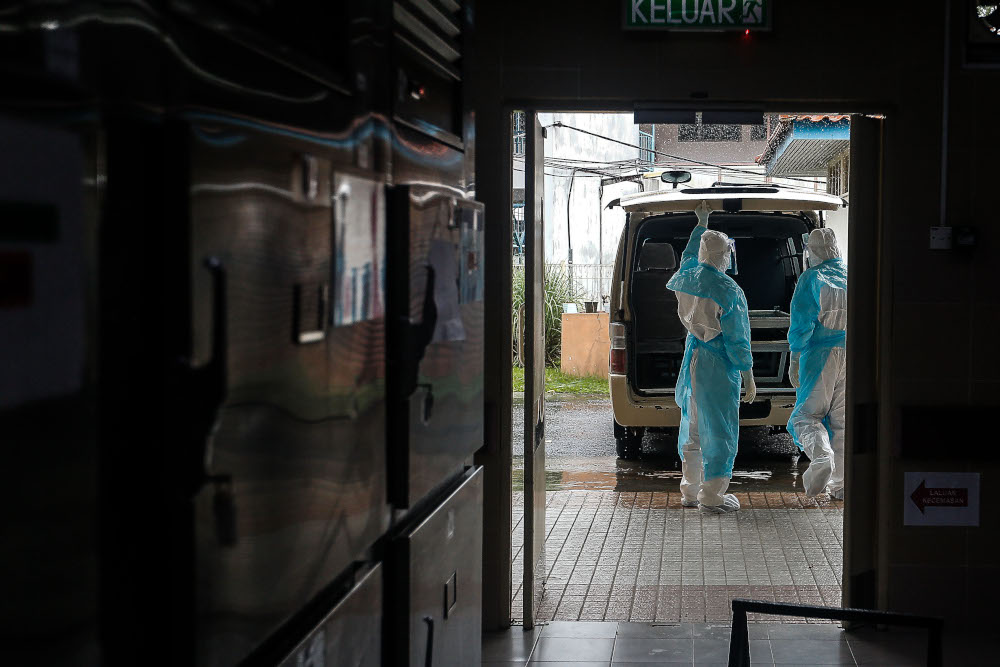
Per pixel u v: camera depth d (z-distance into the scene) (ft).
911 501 16.44
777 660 15.24
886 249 16.28
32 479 2.90
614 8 16.10
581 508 26.35
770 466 31.81
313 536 4.90
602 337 56.54
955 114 16.08
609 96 16.15
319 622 5.01
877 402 16.56
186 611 3.59
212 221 3.77
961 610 16.52
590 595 18.78
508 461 16.60
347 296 5.40
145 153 3.37
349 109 5.46
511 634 16.55
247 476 4.09
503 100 16.25
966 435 16.28
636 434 33.32
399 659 6.33
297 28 4.79
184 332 3.53
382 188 6.07
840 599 18.28
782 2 16.01
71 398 3.04
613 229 86.58
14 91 2.82
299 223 4.70
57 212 2.98
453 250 7.60
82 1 3.08
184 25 3.61
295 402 4.64
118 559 3.24
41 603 2.94
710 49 16.10
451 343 7.47
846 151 46.65
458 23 8.05
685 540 22.76
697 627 16.81
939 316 16.31
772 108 16.15
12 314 2.82
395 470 6.25
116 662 3.25
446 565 7.39
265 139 4.30
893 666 14.93
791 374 26.81
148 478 3.38
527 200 16.28
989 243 16.24
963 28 15.96
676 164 68.08
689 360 25.27
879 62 16.03
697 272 24.41
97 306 3.14
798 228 33.94
